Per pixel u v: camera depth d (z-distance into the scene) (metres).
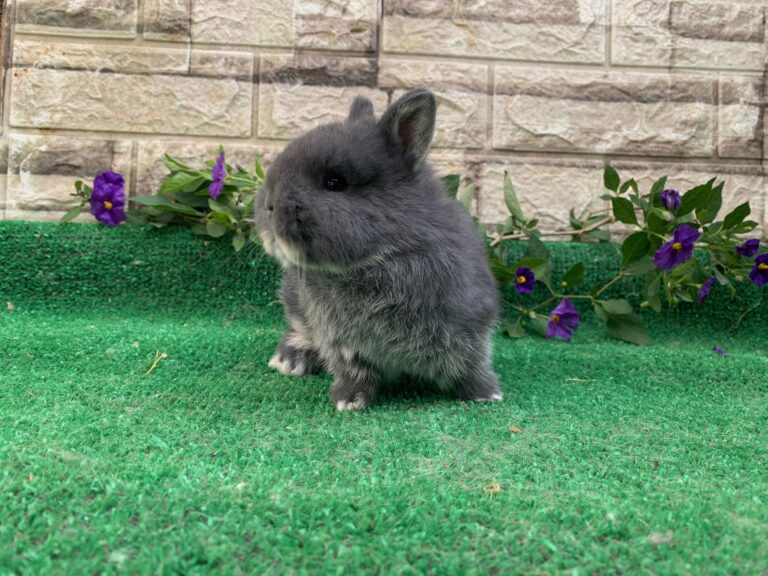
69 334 0.34
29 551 0.14
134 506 0.16
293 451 0.21
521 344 0.39
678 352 0.37
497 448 0.21
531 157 0.47
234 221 0.41
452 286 0.25
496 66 0.47
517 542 0.15
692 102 0.48
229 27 0.45
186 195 0.42
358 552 0.14
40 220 0.44
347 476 0.19
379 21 0.46
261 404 0.26
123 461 0.19
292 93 0.46
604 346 0.39
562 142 0.47
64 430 0.22
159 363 0.31
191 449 0.21
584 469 0.20
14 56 0.43
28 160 0.44
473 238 0.27
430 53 0.46
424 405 0.27
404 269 0.24
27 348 0.32
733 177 0.48
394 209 0.24
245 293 0.42
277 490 0.17
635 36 0.47
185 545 0.14
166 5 0.44
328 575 0.13
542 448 0.21
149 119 0.45
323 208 0.22
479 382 0.27
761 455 0.21
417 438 0.22
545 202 0.47
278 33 0.45
